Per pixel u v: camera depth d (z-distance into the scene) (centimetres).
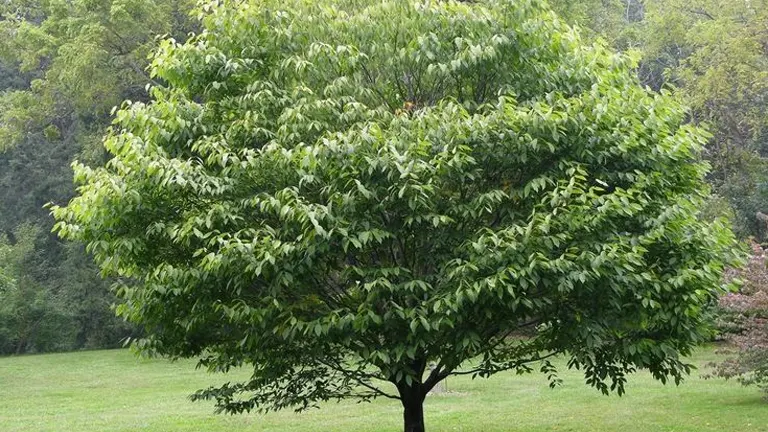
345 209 609
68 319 3412
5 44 2644
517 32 725
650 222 650
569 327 657
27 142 3656
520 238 610
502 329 684
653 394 1504
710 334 741
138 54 2436
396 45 749
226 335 760
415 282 612
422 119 656
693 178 732
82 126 3288
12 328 3338
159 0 2516
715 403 1343
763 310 1154
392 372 663
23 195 3666
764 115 2595
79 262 3409
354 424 1262
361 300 654
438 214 638
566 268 582
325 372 774
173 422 1331
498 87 741
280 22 736
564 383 1747
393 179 614
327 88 710
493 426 1195
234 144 699
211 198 674
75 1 2475
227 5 761
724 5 2505
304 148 611
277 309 647
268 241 605
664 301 659
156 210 684
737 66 2383
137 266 732
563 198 605
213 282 668
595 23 2855
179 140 715
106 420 1390
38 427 1326
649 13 2842
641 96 728
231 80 738
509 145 637
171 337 753
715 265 652
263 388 819
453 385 1733
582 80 747
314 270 654
